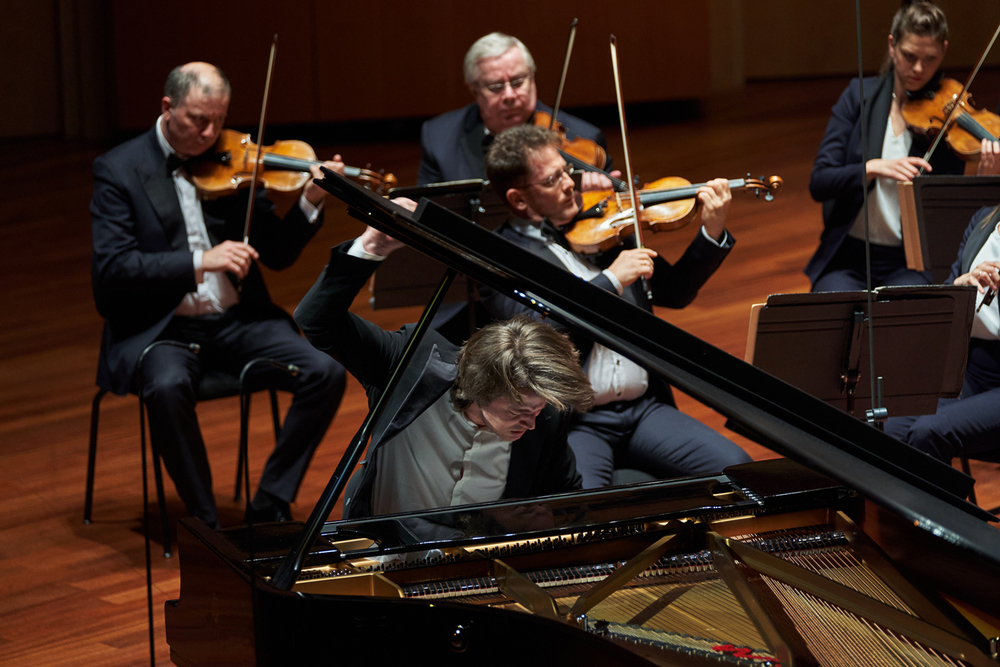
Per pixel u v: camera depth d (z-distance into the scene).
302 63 28.05
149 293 9.77
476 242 5.12
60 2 28.67
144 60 27.48
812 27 35.28
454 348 6.53
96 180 9.99
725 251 9.06
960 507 5.24
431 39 28.55
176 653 6.07
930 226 9.23
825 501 6.42
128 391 9.73
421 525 5.97
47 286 17.94
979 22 34.09
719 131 27.94
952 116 10.99
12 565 9.37
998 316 8.79
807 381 7.78
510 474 6.55
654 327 5.31
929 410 7.98
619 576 5.59
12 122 29.39
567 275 5.23
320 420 9.76
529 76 11.12
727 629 5.39
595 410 8.48
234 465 11.29
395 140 28.72
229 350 10.07
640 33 29.73
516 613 4.93
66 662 7.86
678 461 8.20
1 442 12.05
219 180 10.41
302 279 17.80
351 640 4.90
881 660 5.11
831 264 10.97
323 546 5.71
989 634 5.55
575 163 11.17
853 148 10.92
